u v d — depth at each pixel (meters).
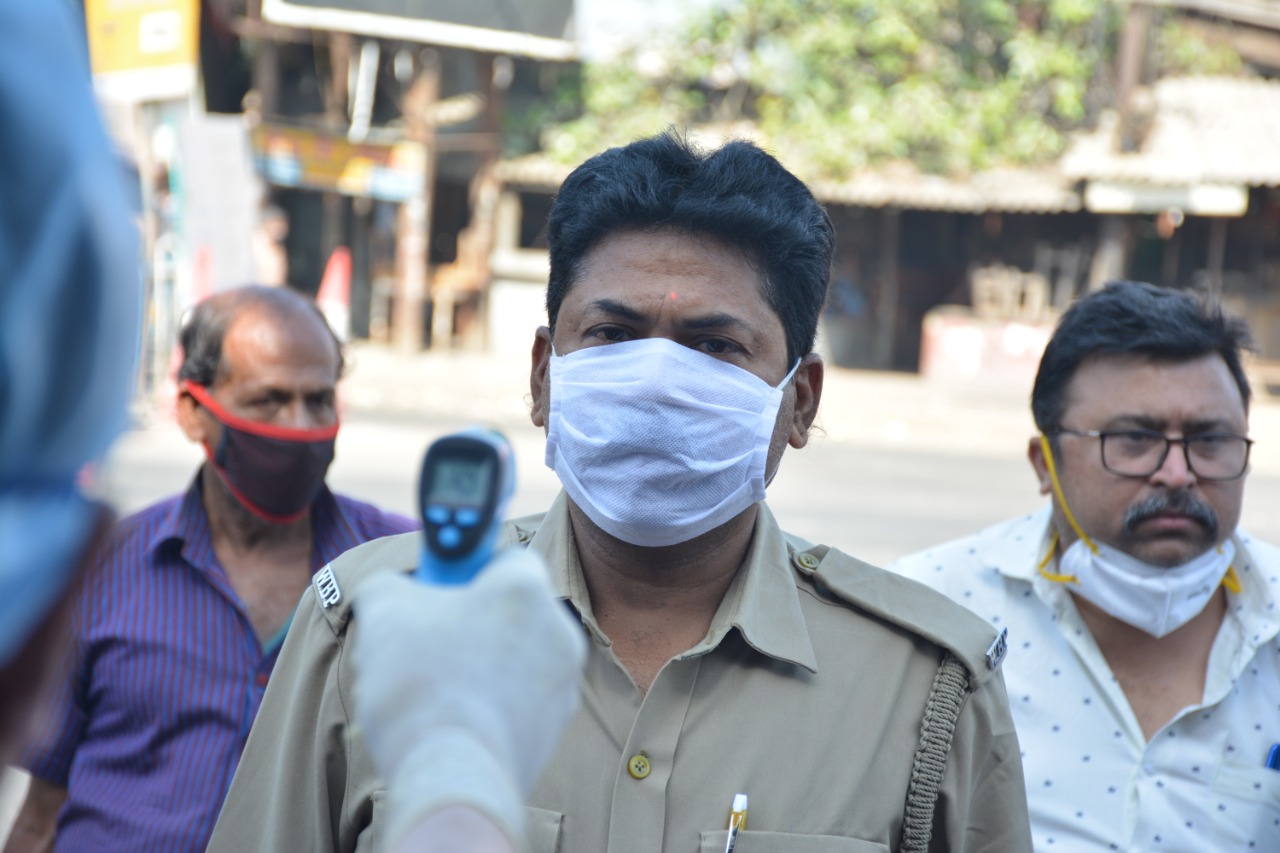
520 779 0.85
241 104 19.52
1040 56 18.34
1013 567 2.69
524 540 2.00
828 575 1.91
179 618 2.69
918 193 17.83
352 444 11.53
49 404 0.53
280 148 17.31
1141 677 2.60
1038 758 2.58
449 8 17.36
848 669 1.79
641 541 1.75
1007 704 1.92
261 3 17.33
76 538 0.57
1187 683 2.59
